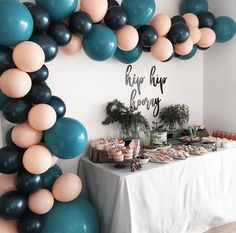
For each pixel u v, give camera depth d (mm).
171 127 2777
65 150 1688
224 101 2965
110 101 2465
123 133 2467
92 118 2383
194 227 2334
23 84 1590
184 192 2219
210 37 2555
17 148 1734
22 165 1738
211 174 2373
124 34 2016
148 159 2162
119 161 1985
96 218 1968
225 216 2496
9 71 1594
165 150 2387
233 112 2893
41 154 1689
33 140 1717
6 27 1488
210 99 3102
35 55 1564
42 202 1769
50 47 1690
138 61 2607
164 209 2094
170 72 2859
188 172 2221
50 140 1687
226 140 2631
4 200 1707
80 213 1862
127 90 2562
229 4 2811
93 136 2400
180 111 2732
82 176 2287
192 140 2605
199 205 2314
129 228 1877
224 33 2621
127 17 2051
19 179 1713
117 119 2375
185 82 2994
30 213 1803
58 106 1801
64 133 1674
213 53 3018
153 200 2018
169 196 2115
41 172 1699
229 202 2537
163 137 2512
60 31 1737
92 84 2359
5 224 1771
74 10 1802
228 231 2406
